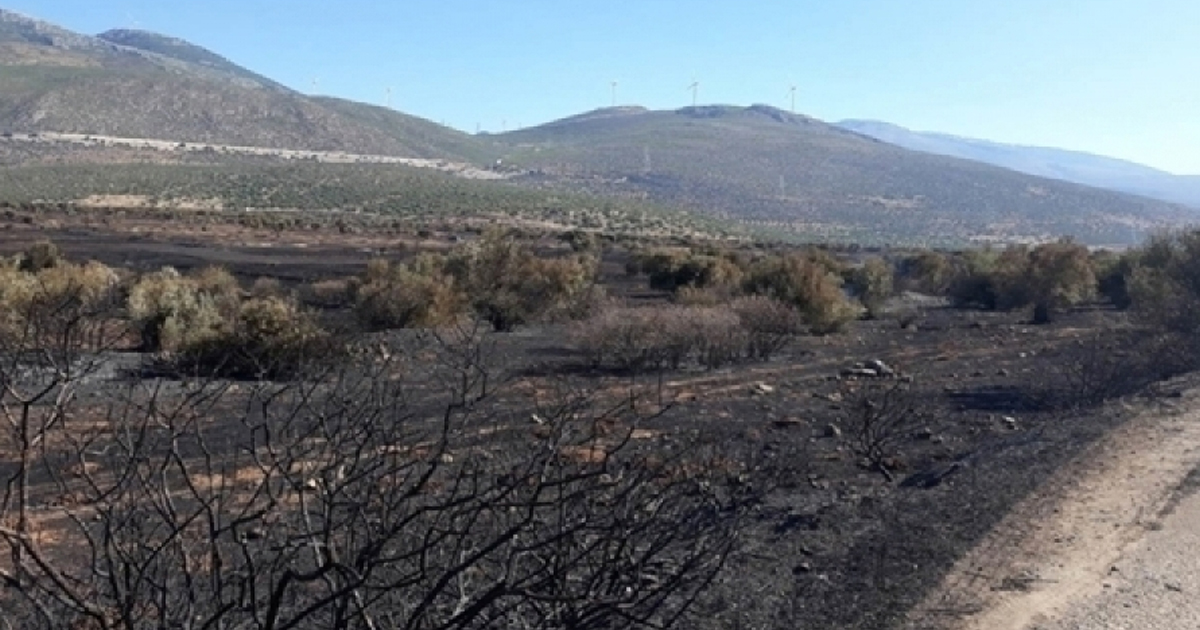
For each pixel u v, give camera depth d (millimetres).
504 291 31078
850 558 8961
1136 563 9172
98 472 9156
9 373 4410
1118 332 29578
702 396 18609
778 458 10023
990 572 8836
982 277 45125
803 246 102688
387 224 101938
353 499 4305
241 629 4332
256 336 17375
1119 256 49656
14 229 68625
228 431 12438
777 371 22609
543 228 115062
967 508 10758
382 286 28344
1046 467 12594
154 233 74062
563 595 3939
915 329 34000
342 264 53625
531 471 4293
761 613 7430
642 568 4336
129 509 4059
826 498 10992
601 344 22281
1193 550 9570
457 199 143125
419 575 3824
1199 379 20500
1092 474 12273
